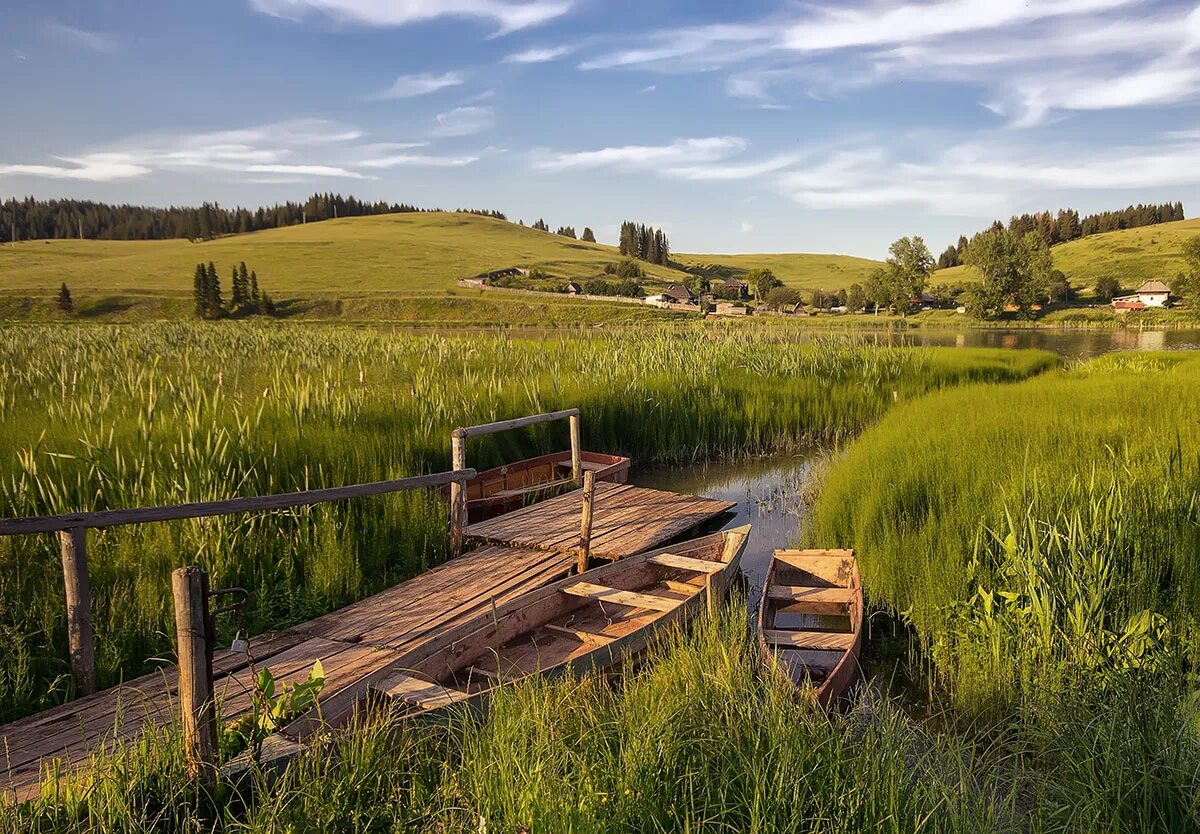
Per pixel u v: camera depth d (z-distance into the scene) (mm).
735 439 17156
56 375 16484
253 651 6320
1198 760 3975
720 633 6352
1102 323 87688
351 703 5020
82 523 5637
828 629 7344
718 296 139875
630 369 20219
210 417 11758
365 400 14172
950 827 3781
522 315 104438
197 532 7930
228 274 130500
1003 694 5855
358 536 9023
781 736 4312
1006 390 18656
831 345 26594
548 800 3812
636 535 9539
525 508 10898
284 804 3904
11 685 5812
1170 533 7141
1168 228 176125
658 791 3965
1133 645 5836
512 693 5098
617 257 199000
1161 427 11812
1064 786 4309
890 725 4664
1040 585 6438
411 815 4008
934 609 6961
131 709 5316
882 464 11117
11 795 4113
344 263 146000
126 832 3773
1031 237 113375
